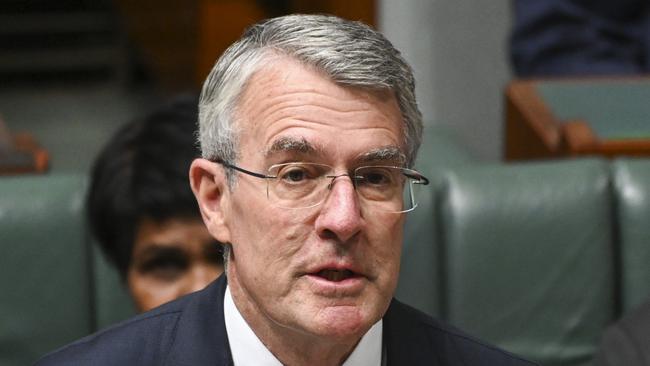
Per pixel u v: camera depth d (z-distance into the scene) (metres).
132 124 5.21
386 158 3.66
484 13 12.70
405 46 12.78
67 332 6.60
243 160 3.71
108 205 5.10
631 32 9.75
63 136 16.98
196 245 5.11
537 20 9.70
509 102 8.70
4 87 19.69
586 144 7.43
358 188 3.65
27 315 6.55
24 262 6.55
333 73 3.61
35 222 6.58
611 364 5.48
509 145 8.76
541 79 9.00
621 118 8.06
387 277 3.68
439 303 6.84
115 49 20.56
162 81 19.03
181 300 4.16
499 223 6.80
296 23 3.73
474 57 12.80
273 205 3.62
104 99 19.09
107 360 3.97
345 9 12.95
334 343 3.80
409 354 4.10
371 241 3.64
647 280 6.85
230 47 3.85
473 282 6.77
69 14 21.30
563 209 6.83
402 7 12.72
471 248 6.77
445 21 12.73
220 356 3.94
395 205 3.70
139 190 5.04
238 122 3.73
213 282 4.14
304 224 3.60
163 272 5.18
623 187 6.93
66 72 20.31
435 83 12.86
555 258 6.81
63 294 6.59
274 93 3.65
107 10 21.25
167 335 4.03
